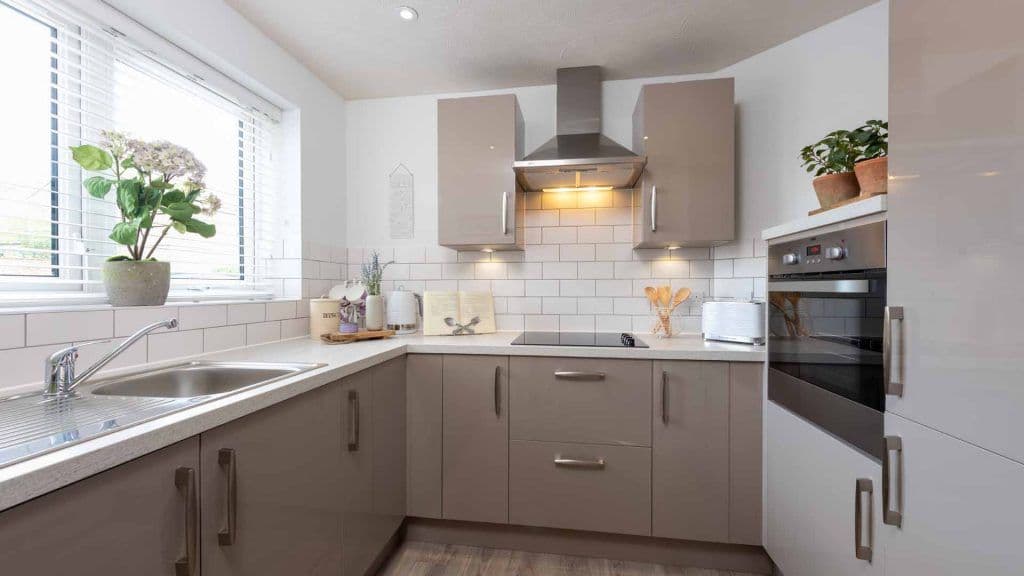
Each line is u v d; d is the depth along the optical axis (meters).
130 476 0.73
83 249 1.36
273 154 2.20
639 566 1.79
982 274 0.72
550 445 1.82
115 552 0.70
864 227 1.05
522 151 2.36
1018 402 0.67
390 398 1.77
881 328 0.99
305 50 2.07
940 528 0.82
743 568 1.76
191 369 1.39
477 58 2.14
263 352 1.68
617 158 1.93
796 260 1.43
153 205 1.35
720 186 1.98
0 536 0.56
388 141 2.59
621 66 2.20
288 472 1.15
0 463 0.59
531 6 1.74
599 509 1.78
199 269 1.79
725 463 1.72
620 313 2.38
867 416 1.06
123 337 1.29
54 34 1.27
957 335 0.78
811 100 1.88
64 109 1.29
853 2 1.70
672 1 1.70
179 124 1.68
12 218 1.17
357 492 1.50
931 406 0.84
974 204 0.74
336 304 2.15
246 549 0.99
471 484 1.87
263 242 2.14
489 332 2.39
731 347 1.81
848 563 1.13
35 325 1.08
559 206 2.44
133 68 1.48
